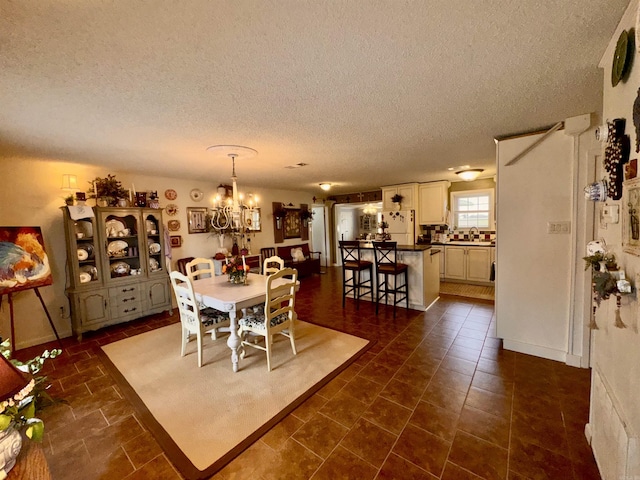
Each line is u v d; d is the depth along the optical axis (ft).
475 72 5.13
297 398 7.04
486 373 7.97
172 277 9.14
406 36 4.06
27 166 10.79
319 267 23.98
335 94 5.85
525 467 4.93
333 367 8.52
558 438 5.55
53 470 5.11
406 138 9.05
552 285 8.50
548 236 8.46
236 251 18.21
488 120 7.63
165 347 10.14
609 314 4.47
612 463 4.07
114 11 3.37
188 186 16.22
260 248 20.59
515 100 6.38
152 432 5.98
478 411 6.40
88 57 4.30
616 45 4.01
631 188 3.67
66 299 11.71
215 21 3.62
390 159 12.09
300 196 24.17
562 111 7.11
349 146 9.80
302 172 14.67
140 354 9.63
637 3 3.30
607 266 4.24
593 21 3.81
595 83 5.60
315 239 27.78
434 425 6.01
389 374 8.06
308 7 3.43
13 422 3.05
